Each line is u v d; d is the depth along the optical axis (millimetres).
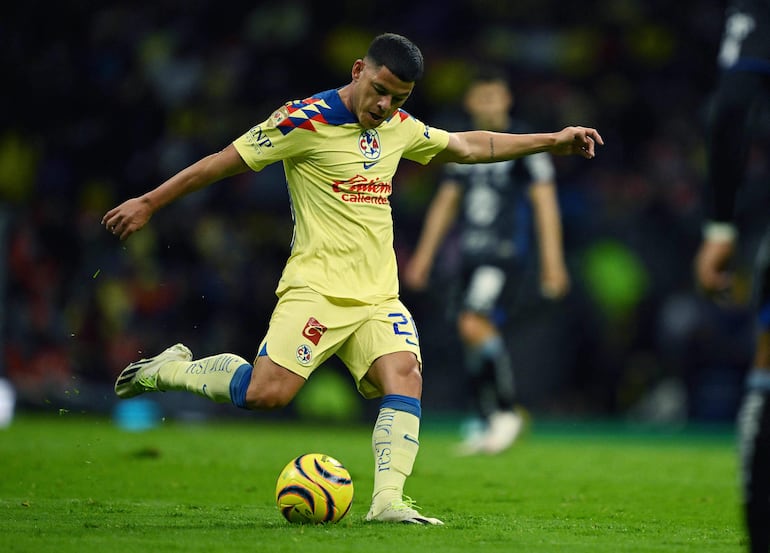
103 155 62906
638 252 61469
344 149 17875
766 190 59188
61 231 55094
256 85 67750
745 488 13078
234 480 24281
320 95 18000
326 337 17891
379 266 18297
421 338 57219
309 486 17031
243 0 71688
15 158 61094
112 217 17562
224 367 18109
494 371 34000
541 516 19547
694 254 62125
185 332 53812
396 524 17156
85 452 29484
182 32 70250
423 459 31141
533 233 40500
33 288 51312
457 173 34688
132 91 65438
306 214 18156
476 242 34312
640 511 20531
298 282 18016
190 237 55812
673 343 56531
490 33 74812
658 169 66812
